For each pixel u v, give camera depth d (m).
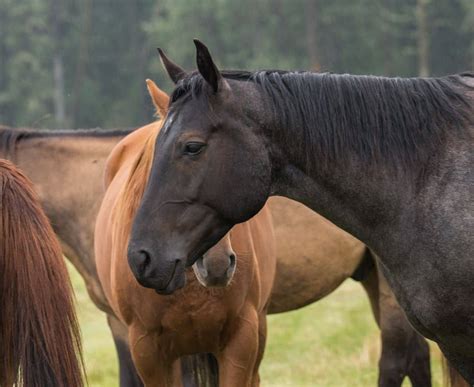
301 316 22.00
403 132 8.69
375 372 17.92
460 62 68.00
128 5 78.00
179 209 8.16
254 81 8.63
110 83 76.75
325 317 21.66
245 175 8.27
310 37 65.75
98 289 13.54
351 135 8.63
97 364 19.27
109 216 11.01
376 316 14.41
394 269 8.84
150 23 73.25
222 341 10.06
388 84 8.84
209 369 10.92
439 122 8.74
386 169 8.67
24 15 75.38
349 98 8.70
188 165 8.18
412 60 69.31
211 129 8.23
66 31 77.62
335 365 18.72
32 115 72.06
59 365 7.96
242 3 66.44
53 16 76.88
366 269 14.11
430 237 8.55
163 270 8.07
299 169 8.67
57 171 14.05
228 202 8.22
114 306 11.04
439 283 8.54
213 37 68.00
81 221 13.80
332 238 13.44
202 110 8.25
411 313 8.85
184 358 11.37
